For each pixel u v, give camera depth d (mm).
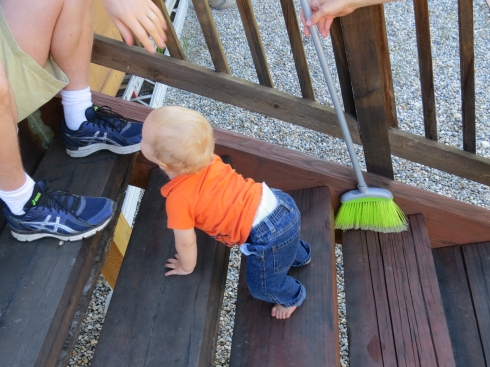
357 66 1921
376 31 1883
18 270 1592
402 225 2326
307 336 1726
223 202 1484
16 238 1675
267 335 1758
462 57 1955
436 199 2336
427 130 2221
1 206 1808
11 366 1356
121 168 2006
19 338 1415
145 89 4543
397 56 4941
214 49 2105
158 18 1579
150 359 1527
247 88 2178
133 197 3594
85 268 1680
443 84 4539
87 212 1664
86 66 1869
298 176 2287
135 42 2197
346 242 2402
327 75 1927
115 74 3938
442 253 2582
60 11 1661
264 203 1536
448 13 5441
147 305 1669
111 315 1655
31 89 1662
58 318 1501
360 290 2211
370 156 2252
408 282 2195
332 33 1931
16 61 1573
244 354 1729
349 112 2178
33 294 1521
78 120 1903
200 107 4488
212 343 1668
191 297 1672
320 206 2219
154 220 1973
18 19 1599
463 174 2318
